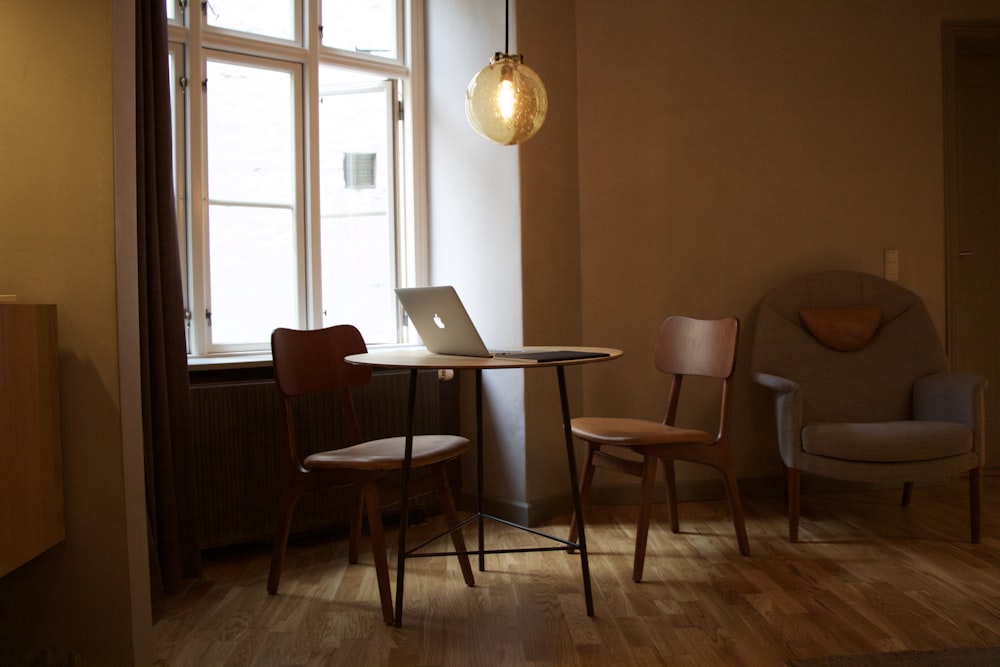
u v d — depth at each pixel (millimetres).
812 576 2545
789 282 3449
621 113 3531
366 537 3096
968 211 4043
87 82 1744
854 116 3645
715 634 2096
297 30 3234
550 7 3355
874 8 3635
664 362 3020
